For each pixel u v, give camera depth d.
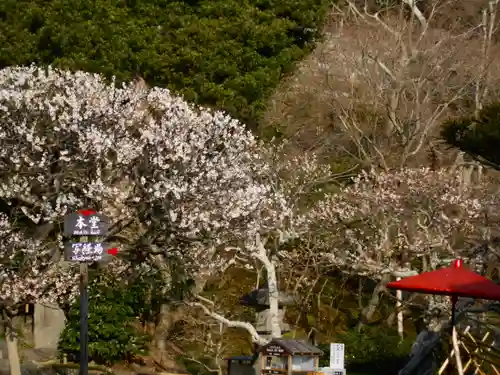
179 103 18.42
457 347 12.95
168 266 19.56
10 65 23.61
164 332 21.31
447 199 19.91
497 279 22.31
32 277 17.23
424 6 32.75
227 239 18.06
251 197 17.61
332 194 23.34
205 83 24.41
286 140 23.16
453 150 26.14
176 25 25.28
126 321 20.19
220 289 23.89
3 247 16.34
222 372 20.80
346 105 25.61
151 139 16.80
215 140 18.11
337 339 22.58
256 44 25.59
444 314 18.33
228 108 24.27
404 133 24.08
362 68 24.98
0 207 18.02
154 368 20.36
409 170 21.12
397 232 22.53
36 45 23.88
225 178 17.52
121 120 17.02
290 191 21.81
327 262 22.75
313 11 26.84
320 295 24.09
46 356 20.06
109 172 16.97
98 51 24.16
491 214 19.78
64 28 23.83
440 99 26.33
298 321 23.03
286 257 22.02
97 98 17.50
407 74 24.62
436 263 20.28
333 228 21.77
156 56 24.28
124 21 24.89
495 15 29.88
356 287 26.88
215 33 25.33
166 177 17.05
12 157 16.20
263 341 17.28
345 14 30.00
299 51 26.34
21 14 24.16
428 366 17.00
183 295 20.77
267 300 18.25
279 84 26.00
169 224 17.02
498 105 13.51
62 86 18.16
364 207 21.14
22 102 16.80
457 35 29.14
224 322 17.81
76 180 16.98
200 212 16.97
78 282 17.95
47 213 16.50
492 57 27.06
